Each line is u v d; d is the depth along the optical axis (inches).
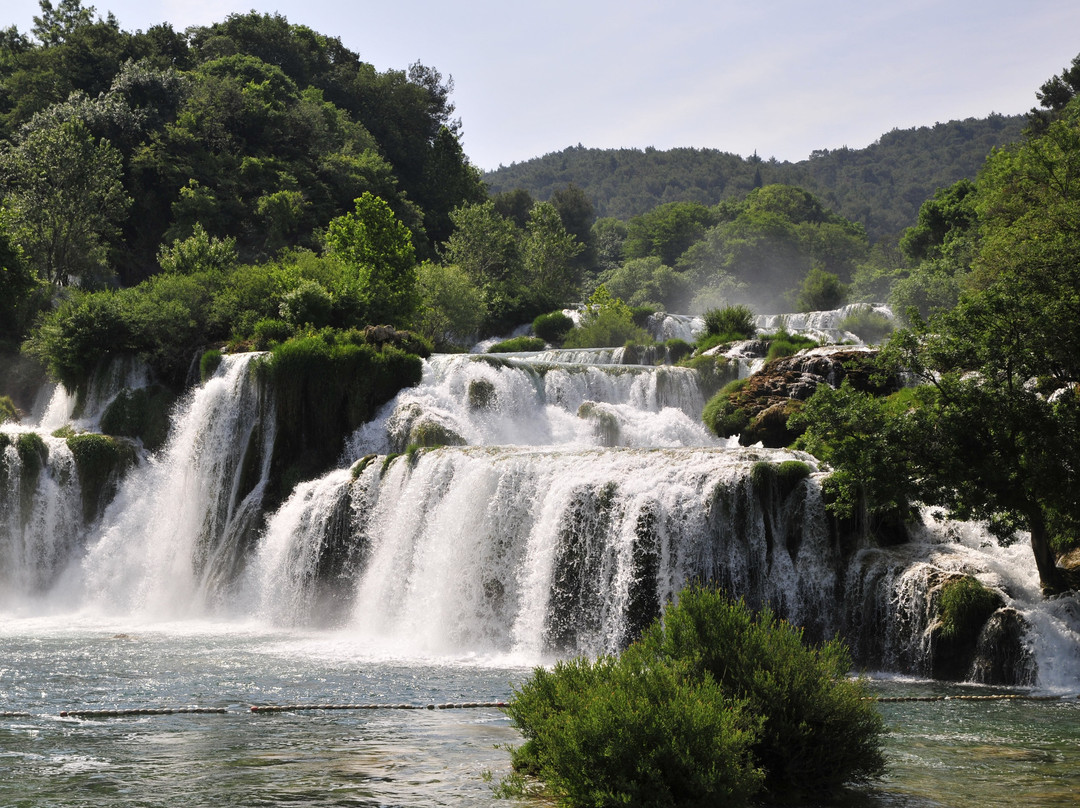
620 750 435.5
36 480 1681.8
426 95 5620.1
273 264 2541.8
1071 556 1003.9
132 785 534.9
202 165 3631.9
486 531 1199.6
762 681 496.1
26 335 2342.5
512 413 1706.4
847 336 2770.7
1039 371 932.0
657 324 3056.1
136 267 3388.3
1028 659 864.3
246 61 4576.8
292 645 1184.2
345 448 1684.3
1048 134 2500.0
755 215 7209.6
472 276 3806.6
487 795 504.1
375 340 1856.5
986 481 910.4
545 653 1099.3
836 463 965.2
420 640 1216.8
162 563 1689.2
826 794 506.0
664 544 1051.9
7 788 530.9
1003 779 545.6
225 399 1759.4
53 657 1067.9
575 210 7140.8
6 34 4771.2
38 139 2888.8
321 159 4099.4
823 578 1008.9
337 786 527.2
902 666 935.0
